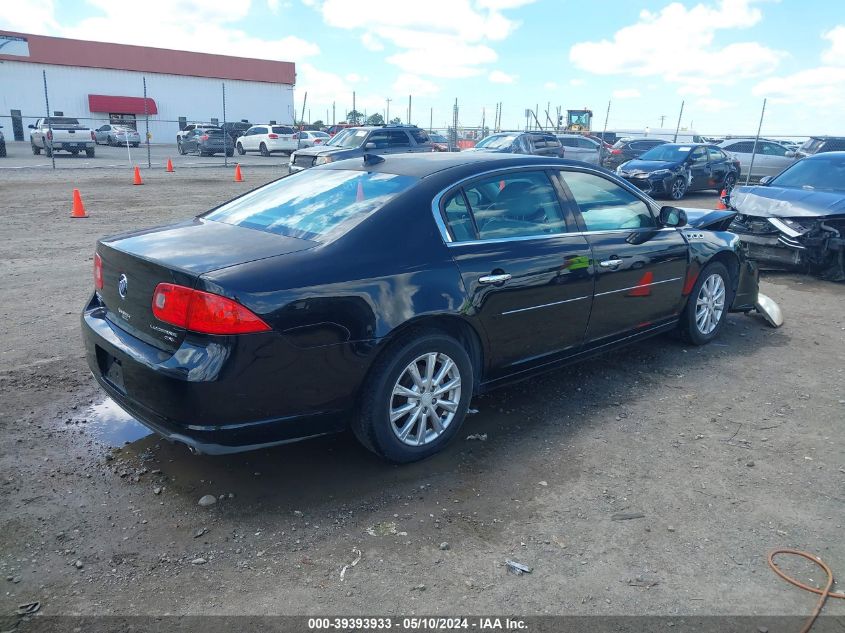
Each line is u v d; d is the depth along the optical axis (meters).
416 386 3.60
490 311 3.85
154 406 3.14
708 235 5.67
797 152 22.70
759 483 3.61
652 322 5.20
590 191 4.70
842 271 8.70
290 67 62.19
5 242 9.88
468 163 4.11
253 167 27.62
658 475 3.67
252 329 2.98
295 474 3.60
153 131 55.84
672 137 34.16
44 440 3.89
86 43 52.09
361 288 3.30
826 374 5.27
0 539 2.97
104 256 3.62
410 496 3.41
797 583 2.81
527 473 3.67
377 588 2.73
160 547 2.96
